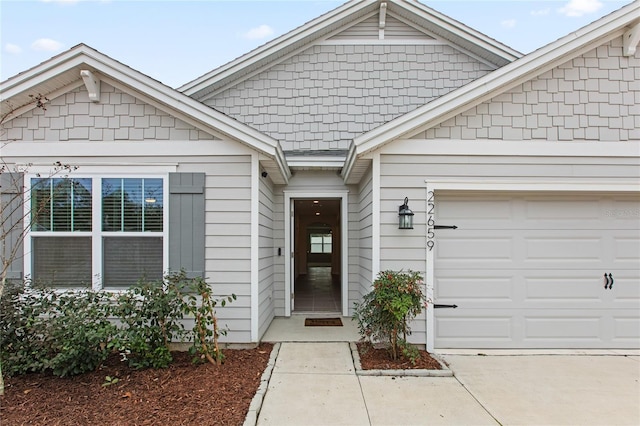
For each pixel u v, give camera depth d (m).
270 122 6.77
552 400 3.27
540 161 4.56
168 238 4.62
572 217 4.70
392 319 4.05
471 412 3.04
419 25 6.86
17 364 3.54
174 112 4.68
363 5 6.65
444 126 4.60
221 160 4.69
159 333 3.87
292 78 6.81
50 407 2.99
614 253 4.68
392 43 6.85
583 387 3.54
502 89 4.57
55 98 4.65
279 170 5.32
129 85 4.48
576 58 4.60
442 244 4.67
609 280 4.66
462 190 4.58
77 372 3.55
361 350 4.49
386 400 3.24
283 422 2.86
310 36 6.71
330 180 6.55
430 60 6.84
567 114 4.57
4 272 3.51
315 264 22.22
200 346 4.12
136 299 3.97
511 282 4.66
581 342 4.62
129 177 4.64
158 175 4.65
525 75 4.56
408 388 3.48
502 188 4.55
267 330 5.49
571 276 4.66
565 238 4.69
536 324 4.64
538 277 4.67
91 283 4.54
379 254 4.56
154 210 4.64
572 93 4.57
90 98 4.60
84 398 3.15
